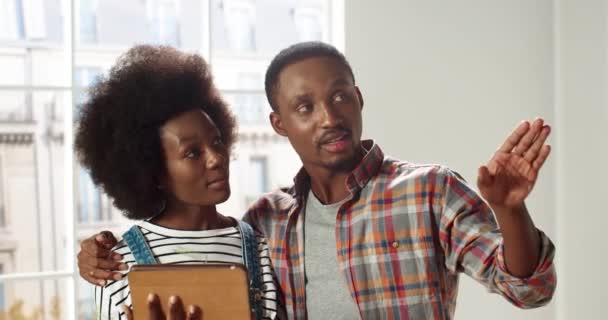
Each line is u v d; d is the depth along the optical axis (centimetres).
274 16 2123
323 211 136
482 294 270
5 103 1855
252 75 2091
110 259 124
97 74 138
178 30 2016
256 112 2020
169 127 128
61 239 1856
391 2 257
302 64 130
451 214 126
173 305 110
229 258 129
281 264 136
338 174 135
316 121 129
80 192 1719
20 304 1805
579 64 264
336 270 133
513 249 105
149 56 134
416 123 261
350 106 130
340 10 256
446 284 131
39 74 1889
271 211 141
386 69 257
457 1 264
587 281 264
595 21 258
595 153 259
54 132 1870
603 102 256
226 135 138
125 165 131
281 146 2003
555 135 274
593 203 261
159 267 111
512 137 99
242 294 109
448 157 265
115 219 1747
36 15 1888
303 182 138
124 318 125
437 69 263
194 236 129
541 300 111
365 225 133
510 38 270
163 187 131
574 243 269
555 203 276
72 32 243
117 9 1967
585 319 265
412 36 260
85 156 136
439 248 130
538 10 272
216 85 141
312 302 134
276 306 131
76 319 240
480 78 268
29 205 1848
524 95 272
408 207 131
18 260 1828
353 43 254
